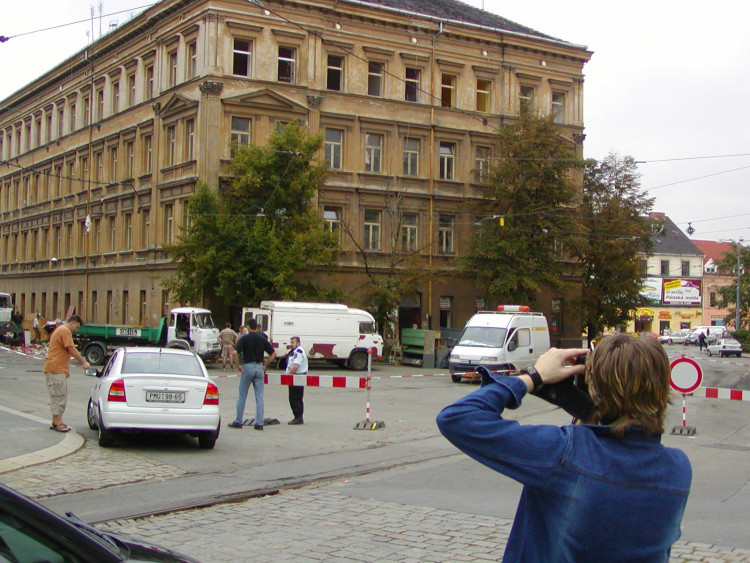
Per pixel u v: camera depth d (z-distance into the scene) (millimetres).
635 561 2559
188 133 43969
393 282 43156
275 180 39625
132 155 49750
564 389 2922
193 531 7887
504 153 46062
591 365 2766
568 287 46719
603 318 53062
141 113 48156
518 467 2625
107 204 52219
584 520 2564
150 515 8531
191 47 43875
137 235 48656
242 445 14031
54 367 14172
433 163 47719
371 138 46531
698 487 10781
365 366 37375
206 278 38844
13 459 11477
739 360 54656
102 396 12984
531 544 2664
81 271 55250
